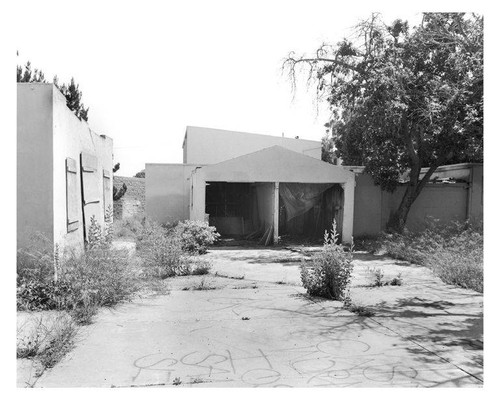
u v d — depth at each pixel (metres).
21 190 7.06
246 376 4.31
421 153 14.83
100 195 11.98
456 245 10.21
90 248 7.65
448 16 12.14
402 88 12.35
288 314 6.48
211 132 22.75
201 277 9.36
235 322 6.06
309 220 17.48
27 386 4.03
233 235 18.50
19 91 7.02
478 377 4.31
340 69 13.38
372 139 14.96
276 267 10.85
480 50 11.38
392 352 4.97
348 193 14.94
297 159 14.86
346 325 5.95
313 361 4.71
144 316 6.30
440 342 5.29
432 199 16.73
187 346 5.11
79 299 6.38
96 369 4.44
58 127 7.40
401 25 12.75
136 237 12.62
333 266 7.57
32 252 6.94
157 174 19.59
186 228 13.38
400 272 9.90
